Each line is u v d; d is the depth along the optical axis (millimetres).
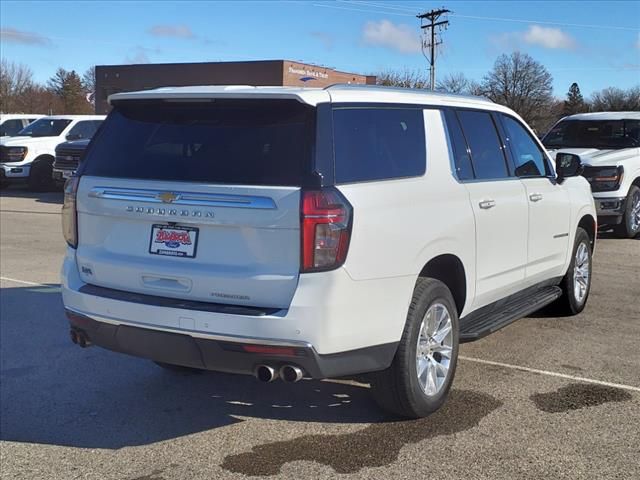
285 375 3668
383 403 4262
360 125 4031
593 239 7191
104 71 64250
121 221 4098
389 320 3926
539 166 6031
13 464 3932
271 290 3623
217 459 3955
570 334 6250
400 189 4074
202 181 3816
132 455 4027
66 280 4344
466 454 3936
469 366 5406
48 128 21141
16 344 6094
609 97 92688
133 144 4223
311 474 3750
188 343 3787
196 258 3820
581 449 3982
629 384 5004
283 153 3732
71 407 4734
